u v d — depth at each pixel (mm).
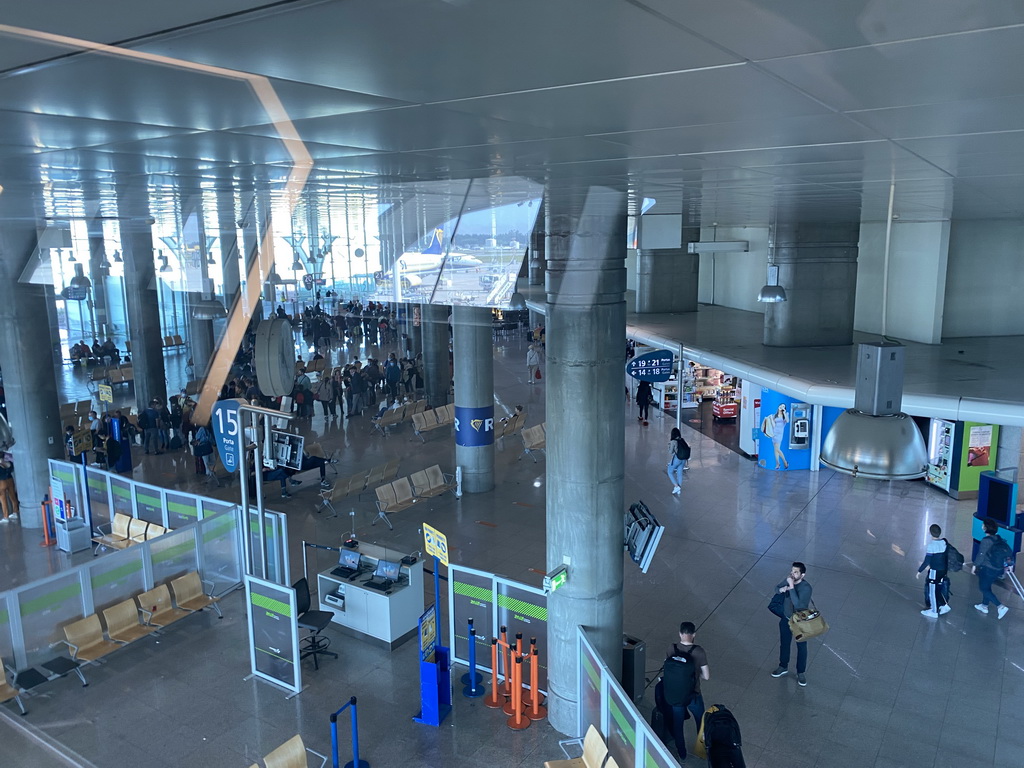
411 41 1662
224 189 6719
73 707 8250
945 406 9789
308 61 1839
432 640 7898
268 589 8500
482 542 13016
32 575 12000
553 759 7309
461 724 7883
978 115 2648
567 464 7359
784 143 3465
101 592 9609
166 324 28641
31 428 13922
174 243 23469
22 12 1404
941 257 14461
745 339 16984
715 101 2420
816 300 15328
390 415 21078
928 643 9445
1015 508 11586
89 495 13586
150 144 3637
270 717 8023
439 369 24672
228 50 1745
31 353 13727
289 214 11312
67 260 28797
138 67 1917
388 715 8031
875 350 4172
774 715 7941
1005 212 11039
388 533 13469
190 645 9578
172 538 10531
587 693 7426
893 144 3449
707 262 26078
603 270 7051
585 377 7176
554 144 3564
